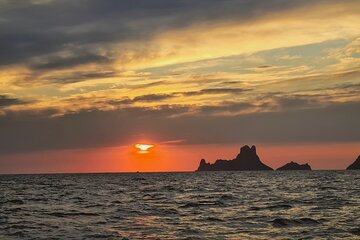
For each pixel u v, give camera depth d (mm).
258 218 32656
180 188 82500
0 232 27047
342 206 40438
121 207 42812
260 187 82188
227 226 28969
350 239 23641
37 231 27328
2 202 50719
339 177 145250
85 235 25672
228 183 104938
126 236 25250
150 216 34844
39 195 64188
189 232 26625
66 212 38375
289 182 105688
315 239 23750
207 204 44750
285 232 26172
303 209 38375
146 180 140375
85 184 110000
